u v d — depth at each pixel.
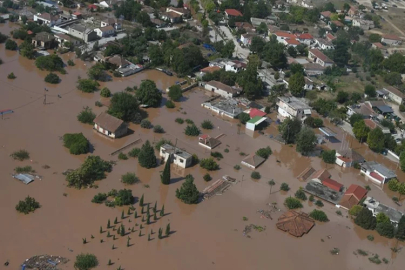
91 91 124.31
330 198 93.88
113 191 85.06
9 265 66.56
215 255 74.75
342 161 108.19
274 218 86.19
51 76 125.62
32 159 91.31
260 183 96.56
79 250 71.06
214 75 142.50
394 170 111.88
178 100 129.12
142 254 72.44
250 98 137.25
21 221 75.19
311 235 83.31
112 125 104.25
